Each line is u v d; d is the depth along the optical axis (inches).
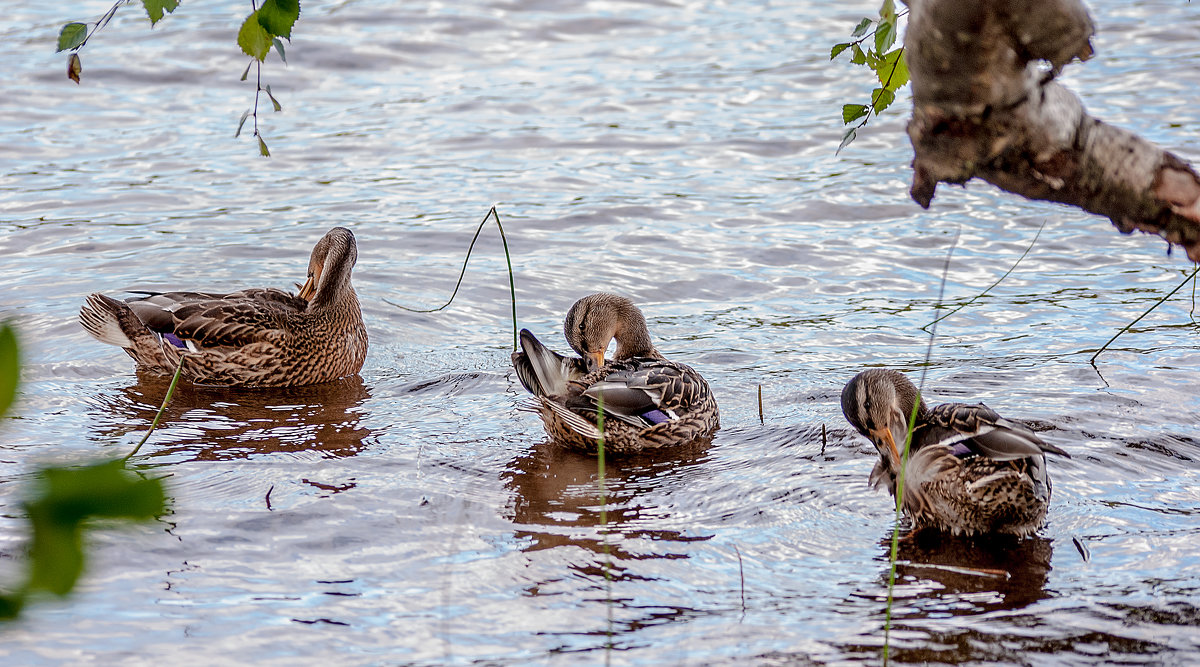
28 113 1005.2
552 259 710.5
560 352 577.6
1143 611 311.9
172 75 1106.1
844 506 396.2
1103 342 562.9
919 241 735.7
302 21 1264.8
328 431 476.4
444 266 701.9
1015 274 677.3
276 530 369.4
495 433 476.7
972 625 305.6
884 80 346.9
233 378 541.3
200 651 291.6
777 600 323.9
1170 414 463.5
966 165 236.5
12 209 788.0
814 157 901.8
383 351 588.4
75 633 298.8
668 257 713.0
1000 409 473.1
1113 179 238.2
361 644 297.0
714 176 863.1
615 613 315.6
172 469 422.9
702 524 381.4
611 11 1337.4
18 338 77.5
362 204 811.4
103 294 593.0
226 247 728.3
